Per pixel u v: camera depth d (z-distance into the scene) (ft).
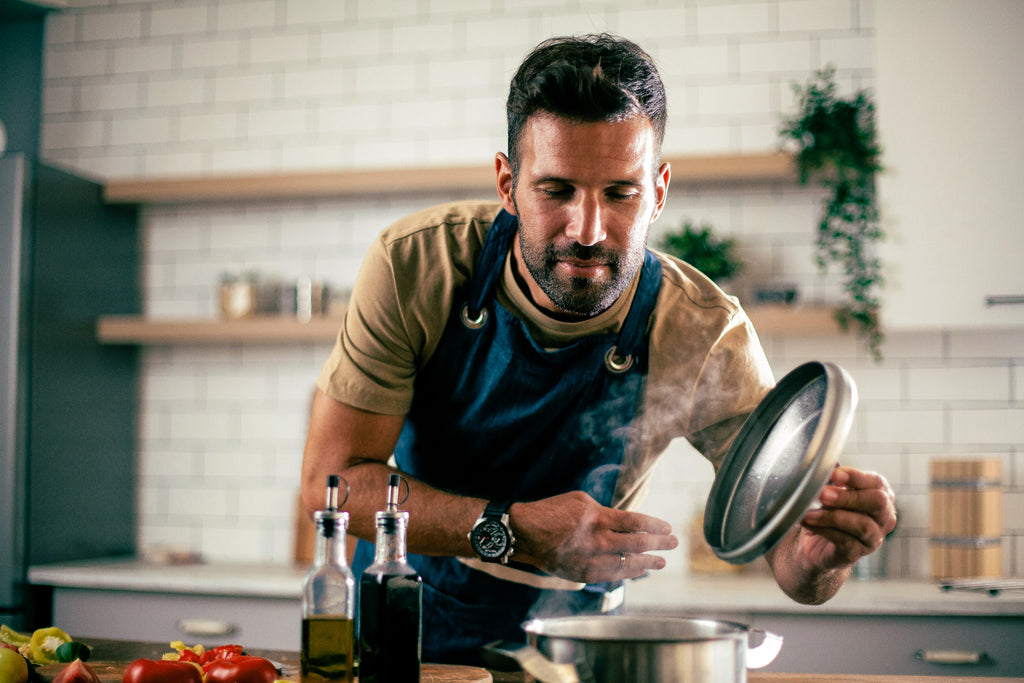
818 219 10.40
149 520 11.73
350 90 11.68
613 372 4.89
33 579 9.96
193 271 11.93
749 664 3.43
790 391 3.50
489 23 11.39
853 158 9.23
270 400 11.59
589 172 3.83
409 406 5.00
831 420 2.86
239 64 12.00
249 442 11.60
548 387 4.89
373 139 11.57
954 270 9.13
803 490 2.81
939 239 9.17
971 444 10.02
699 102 10.75
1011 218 9.04
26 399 10.07
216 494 11.60
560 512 4.03
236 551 11.48
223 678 3.84
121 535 11.54
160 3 12.27
